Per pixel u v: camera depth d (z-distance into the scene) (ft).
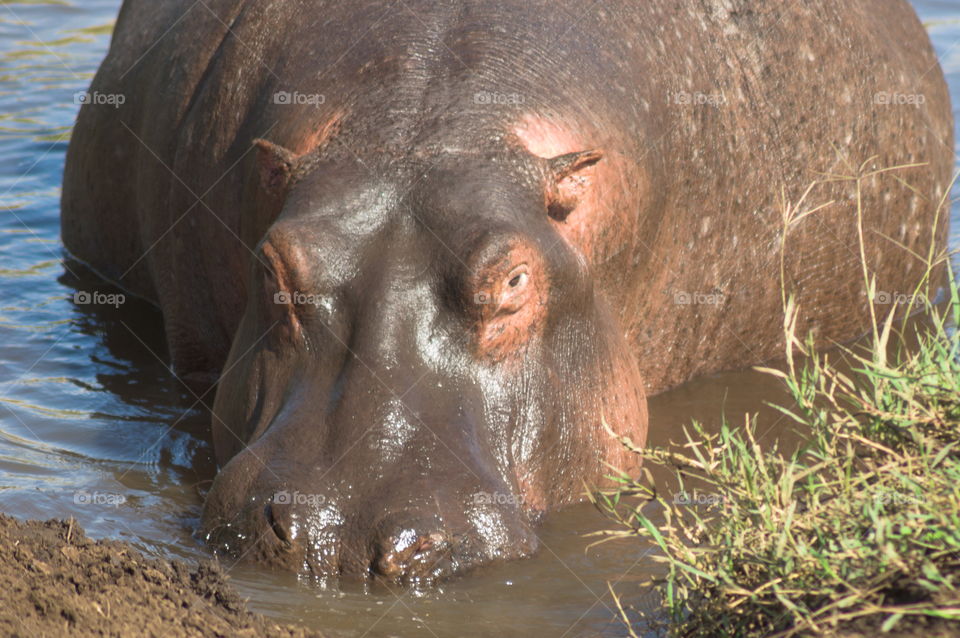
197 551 64.90
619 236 79.66
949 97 116.98
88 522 70.03
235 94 86.48
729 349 96.78
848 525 53.06
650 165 82.33
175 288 94.99
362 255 67.72
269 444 65.57
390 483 63.21
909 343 100.99
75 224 117.29
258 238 79.25
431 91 75.05
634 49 84.07
